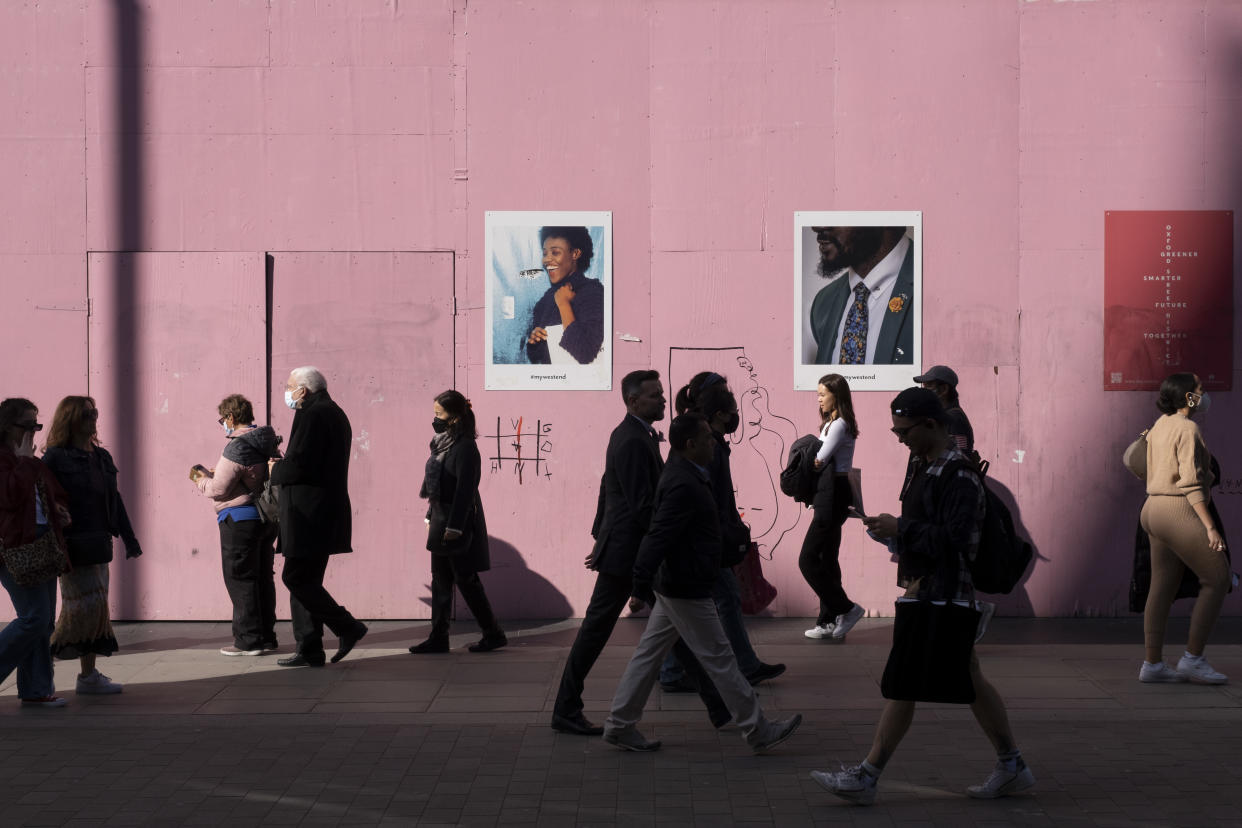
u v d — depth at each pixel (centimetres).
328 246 918
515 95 919
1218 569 711
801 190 919
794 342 920
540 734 628
